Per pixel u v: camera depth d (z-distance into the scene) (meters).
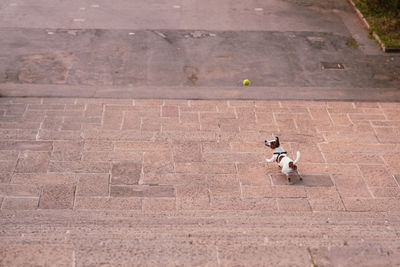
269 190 9.16
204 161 9.93
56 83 13.08
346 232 7.54
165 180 9.29
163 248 6.42
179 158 9.98
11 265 5.90
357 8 18.73
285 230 7.57
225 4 19.19
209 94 12.87
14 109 11.57
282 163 9.28
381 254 6.42
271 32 16.88
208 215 8.35
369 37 16.78
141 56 14.89
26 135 10.49
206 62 14.71
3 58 14.23
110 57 14.72
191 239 6.98
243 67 14.52
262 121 11.64
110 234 7.15
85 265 6.01
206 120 11.58
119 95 12.57
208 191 9.05
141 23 17.16
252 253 6.33
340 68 14.70
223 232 7.43
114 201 8.64
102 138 10.58
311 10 18.88
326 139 10.97
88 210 8.36
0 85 12.74
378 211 8.69
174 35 16.36
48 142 10.30
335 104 12.65
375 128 11.54
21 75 13.38
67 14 17.56
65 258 6.09
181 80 13.64
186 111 11.95
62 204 8.48
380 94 13.31
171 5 18.86
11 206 8.34
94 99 12.30
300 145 10.68
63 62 14.27
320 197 9.02
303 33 16.91
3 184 8.90
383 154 10.47
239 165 9.85
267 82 13.73
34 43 15.27
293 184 9.35
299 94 13.10
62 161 9.67
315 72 14.40
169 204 8.64
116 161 9.77
